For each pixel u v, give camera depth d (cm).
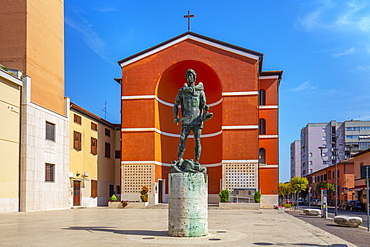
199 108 1446
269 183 4303
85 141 4044
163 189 4212
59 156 3419
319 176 9006
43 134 3169
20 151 2905
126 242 1153
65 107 3616
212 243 1130
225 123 3978
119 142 4894
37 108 3092
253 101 3969
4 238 1285
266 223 1972
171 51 4147
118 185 4812
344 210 5175
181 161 1315
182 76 4353
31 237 1306
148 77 4134
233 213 2958
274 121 4425
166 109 4350
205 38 4116
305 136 12531
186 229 1257
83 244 1124
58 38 3603
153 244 1110
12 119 2828
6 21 3106
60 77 3603
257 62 4016
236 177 3875
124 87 4153
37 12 3250
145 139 4041
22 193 2872
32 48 3144
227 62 4059
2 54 3075
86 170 4041
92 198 4153
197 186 1278
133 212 2998
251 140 3912
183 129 1421
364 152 5378
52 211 3059
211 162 4353
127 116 4103
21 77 2970
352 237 1484
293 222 2081
